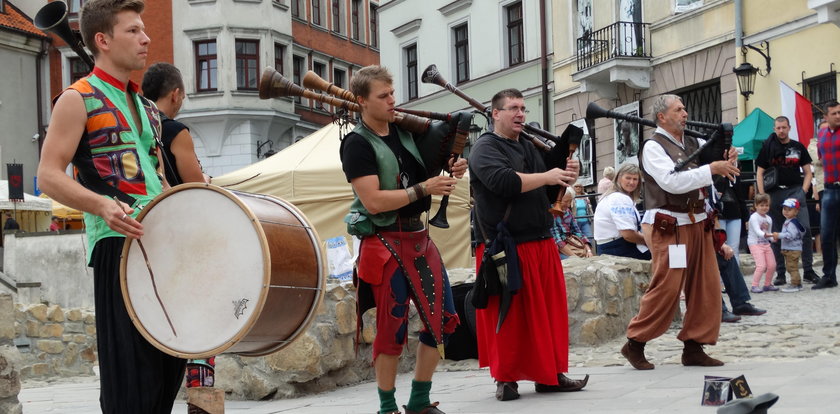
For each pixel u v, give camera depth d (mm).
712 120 21312
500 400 5770
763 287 12086
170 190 3617
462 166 4785
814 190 15172
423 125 4848
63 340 12875
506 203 5793
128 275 3643
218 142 38188
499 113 5910
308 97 4902
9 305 8703
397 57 34375
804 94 18328
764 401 2623
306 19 42219
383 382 4914
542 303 5750
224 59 37938
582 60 24500
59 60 39594
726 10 20375
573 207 12281
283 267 3676
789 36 18672
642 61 22578
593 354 8109
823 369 5887
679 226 6539
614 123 23938
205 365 3984
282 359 7074
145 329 3615
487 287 5715
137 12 3807
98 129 3689
